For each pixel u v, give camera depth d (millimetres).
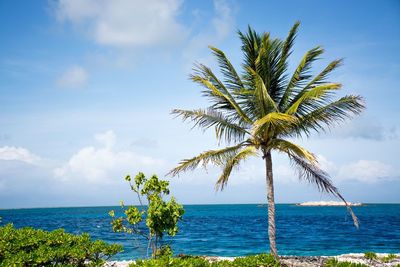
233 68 14578
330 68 13320
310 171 14109
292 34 14219
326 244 30000
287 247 28219
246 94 14031
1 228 10758
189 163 13969
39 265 9438
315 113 13695
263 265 11805
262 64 14133
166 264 9133
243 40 14391
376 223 57906
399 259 17375
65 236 10953
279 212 122375
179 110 14008
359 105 13000
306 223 58594
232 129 14320
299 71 14008
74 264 10297
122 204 13180
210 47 14062
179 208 12445
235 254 24391
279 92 14812
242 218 81750
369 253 17828
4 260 8883
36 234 10875
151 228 12211
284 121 12781
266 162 14273
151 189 12852
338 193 13836
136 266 9180
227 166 14078
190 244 30078
